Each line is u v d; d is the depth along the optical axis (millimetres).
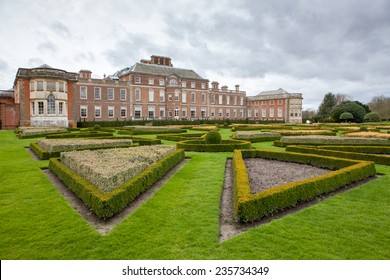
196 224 5625
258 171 9992
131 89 54750
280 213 6270
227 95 71875
